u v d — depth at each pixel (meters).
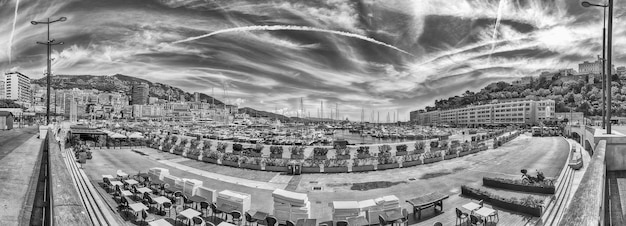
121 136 38.75
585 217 4.41
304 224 11.20
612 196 11.98
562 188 17.45
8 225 10.76
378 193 17.97
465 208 12.70
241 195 13.48
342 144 44.72
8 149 29.23
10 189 14.53
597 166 8.16
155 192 16.27
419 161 27.53
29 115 132.62
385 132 104.81
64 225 4.33
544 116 156.25
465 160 29.75
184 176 22.70
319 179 21.95
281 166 25.03
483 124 174.50
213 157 28.44
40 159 23.52
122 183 16.52
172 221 12.48
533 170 23.97
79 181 17.50
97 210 12.75
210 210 13.99
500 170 24.22
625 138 16.06
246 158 26.94
